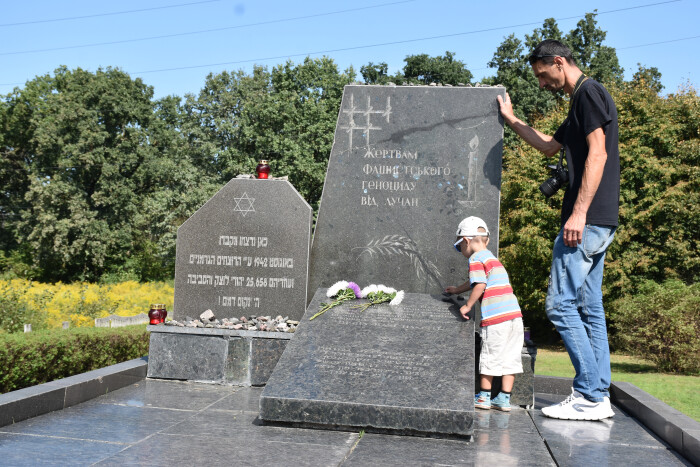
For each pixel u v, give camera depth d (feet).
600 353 14.92
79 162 134.82
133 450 10.57
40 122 142.82
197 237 19.57
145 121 149.28
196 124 146.72
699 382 40.86
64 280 146.72
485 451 11.32
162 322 18.42
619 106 70.38
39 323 41.42
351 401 12.36
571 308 14.21
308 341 14.76
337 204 19.22
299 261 19.06
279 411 12.59
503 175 73.05
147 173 145.89
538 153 68.03
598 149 13.56
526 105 107.14
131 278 142.72
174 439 11.44
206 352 17.72
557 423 13.85
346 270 19.04
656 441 12.30
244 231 19.38
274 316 19.06
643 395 15.16
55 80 172.24
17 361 20.01
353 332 15.14
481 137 18.72
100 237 135.54
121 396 15.52
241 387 17.24
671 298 46.47
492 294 15.28
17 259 147.95
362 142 19.24
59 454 10.22
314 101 117.19
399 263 18.78
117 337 25.86
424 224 18.78
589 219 13.85
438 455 10.93
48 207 136.05
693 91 75.46
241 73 149.48
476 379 16.70
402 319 15.81
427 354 14.02
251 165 118.32
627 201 67.77
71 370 22.98
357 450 11.09
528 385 15.58
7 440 11.08
